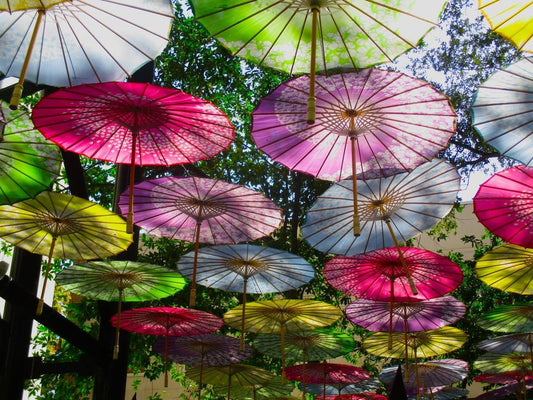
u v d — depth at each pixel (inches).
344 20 212.8
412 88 238.1
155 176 621.9
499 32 222.2
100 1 219.9
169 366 642.2
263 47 226.8
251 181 673.6
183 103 244.1
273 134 269.1
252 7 210.5
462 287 633.6
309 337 478.0
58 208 321.1
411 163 282.8
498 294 628.7
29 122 302.4
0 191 316.5
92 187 649.6
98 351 417.4
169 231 356.5
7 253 595.8
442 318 434.9
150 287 398.9
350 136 259.0
